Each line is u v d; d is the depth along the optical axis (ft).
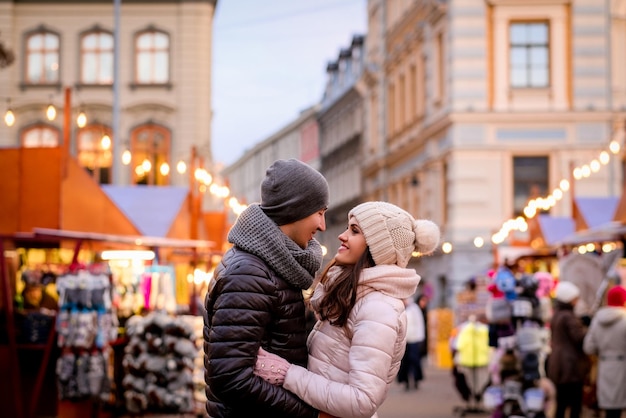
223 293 13.91
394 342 14.35
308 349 14.78
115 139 98.84
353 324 14.44
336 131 219.61
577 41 117.70
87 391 46.06
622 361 44.73
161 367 46.93
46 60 135.85
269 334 14.16
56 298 51.13
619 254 58.29
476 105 118.52
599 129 117.29
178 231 68.59
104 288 46.24
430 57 130.41
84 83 135.33
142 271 55.47
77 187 50.62
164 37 135.85
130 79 134.92
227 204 86.12
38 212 48.65
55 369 48.91
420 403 63.41
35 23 135.64
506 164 118.11
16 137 134.51
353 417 13.97
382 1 163.73
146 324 47.01
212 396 14.51
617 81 117.50
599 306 59.62
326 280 14.98
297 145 271.69
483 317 56.65
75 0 135.85
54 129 134.82
